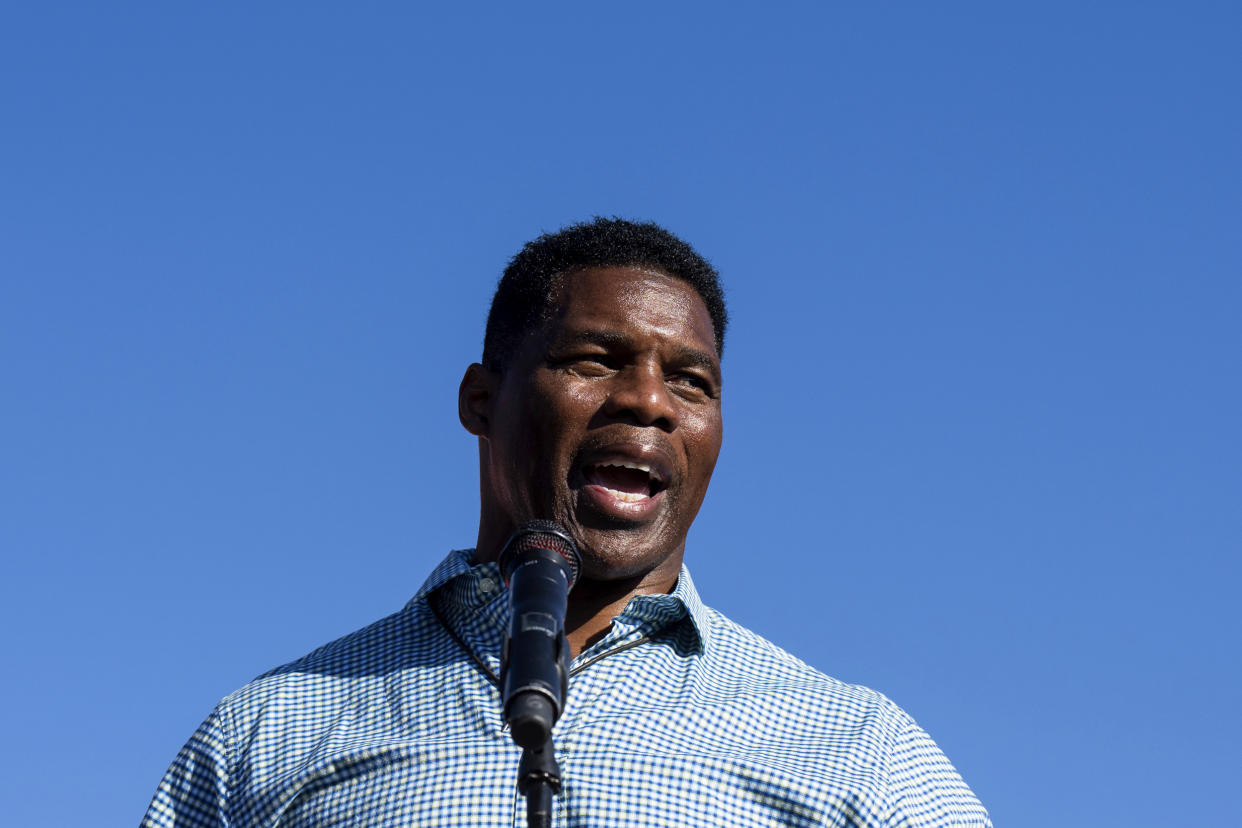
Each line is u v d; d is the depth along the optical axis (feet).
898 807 14.60
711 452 16.58
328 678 16.01
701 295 17.53
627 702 15.07
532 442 16.35
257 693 15.97
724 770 14.32
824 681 15.99
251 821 14.80
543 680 10.99
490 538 17.10
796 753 14.87
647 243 17.29
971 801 15.51
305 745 15.26
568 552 12.58
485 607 15.84
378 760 14.55
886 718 15.48
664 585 16.57
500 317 17.79
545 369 16.55
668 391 16.37
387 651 16.15
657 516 16.14
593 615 16.26
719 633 16.43
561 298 16.93
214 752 15.53
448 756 14.39
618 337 16.37
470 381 18.06
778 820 14.21
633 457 15.94
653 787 14.10
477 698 15.05
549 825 10.70
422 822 14.03
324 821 14.40
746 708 15.29
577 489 16.12
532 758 10.87
